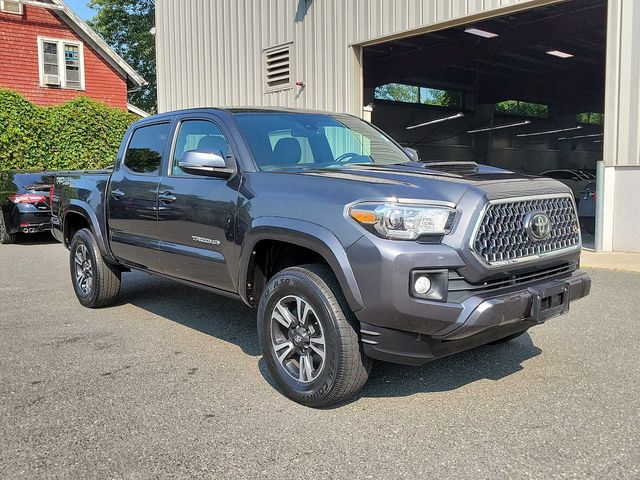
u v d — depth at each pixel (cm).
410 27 1122
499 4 986
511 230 337
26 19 2244
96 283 595
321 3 1298
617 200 930
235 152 424
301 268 359
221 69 1609
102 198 572
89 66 2420
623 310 571
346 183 346
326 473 281
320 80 1317
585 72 2361
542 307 339
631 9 883
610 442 306
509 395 371
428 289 313
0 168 1568
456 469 283
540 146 3228
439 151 2755
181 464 292
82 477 281
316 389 348
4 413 354
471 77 2561
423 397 371
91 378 412
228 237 408
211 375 416
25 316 588
